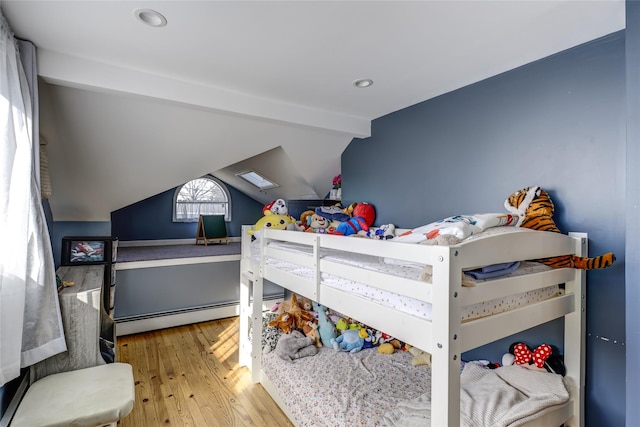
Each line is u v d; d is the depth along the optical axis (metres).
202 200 5.51
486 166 2.05
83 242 2.62
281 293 4.14
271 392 2.28
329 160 3.43
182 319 3.67
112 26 1.54
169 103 2.23
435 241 1.14
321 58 1.84
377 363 2.18
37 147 1.63
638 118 1.16
